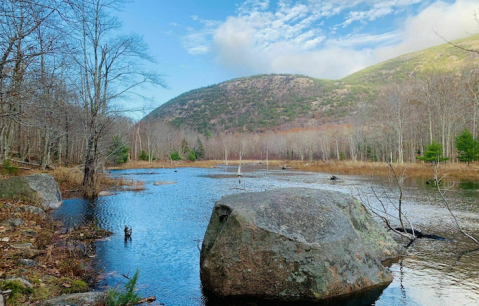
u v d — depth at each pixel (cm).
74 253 739
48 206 1343
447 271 662
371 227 775
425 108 5228
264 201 627
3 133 2319
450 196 1780
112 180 2606
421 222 1128
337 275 546
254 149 10550
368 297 543
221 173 4188
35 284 520
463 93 4369
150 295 561
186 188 2350
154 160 6975
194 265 723
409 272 656
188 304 527
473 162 3944
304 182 2775
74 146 4241
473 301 527
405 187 2267
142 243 894
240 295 551
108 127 1981
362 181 2823
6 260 609
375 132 5816
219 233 582
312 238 563
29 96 697
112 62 1830
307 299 531
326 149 8144
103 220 1193
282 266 542
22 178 1305
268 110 18988
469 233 971
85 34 1728
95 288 580
